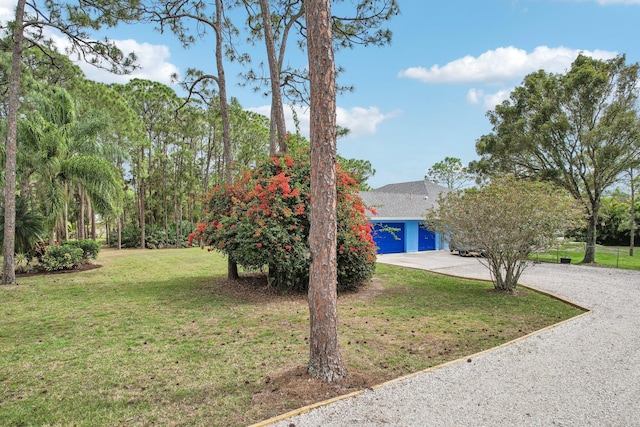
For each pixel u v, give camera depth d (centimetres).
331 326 397
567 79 1659
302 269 829
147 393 371
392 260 1656
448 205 927
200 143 3186
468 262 1584
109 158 1606
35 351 497
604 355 487
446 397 365
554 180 1711
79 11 1047
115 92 2192
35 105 1542
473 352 505
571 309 759
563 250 1884
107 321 648
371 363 459
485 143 1911
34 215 1246
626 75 1588
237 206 860
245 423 313
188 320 655
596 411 340
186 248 2677
